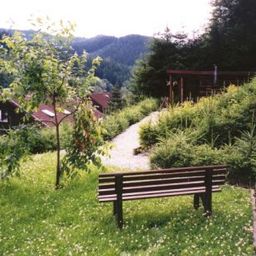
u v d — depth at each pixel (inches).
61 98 531.8
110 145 536.4
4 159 496.4
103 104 2908.5
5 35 503.8
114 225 375.9
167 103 1253.1
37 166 609.3
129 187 373.7
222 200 433.7
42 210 427.5
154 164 599.5
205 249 315.6
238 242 319.9
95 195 457.7
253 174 518.9
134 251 325.1
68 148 523.8
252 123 627.5
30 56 497.7
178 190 386.6
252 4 1617.9
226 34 1644.9
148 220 383.6
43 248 337.7
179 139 615.5
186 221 374.3
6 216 415.2
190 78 1349.7
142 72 1781.5
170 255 310.5
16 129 518.0
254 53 1593.3
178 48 1788.9
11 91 514.9
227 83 1249.4
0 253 338.0
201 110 754.2
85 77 535.5
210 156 560.1
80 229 374.6
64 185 509.0
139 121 1212.5
